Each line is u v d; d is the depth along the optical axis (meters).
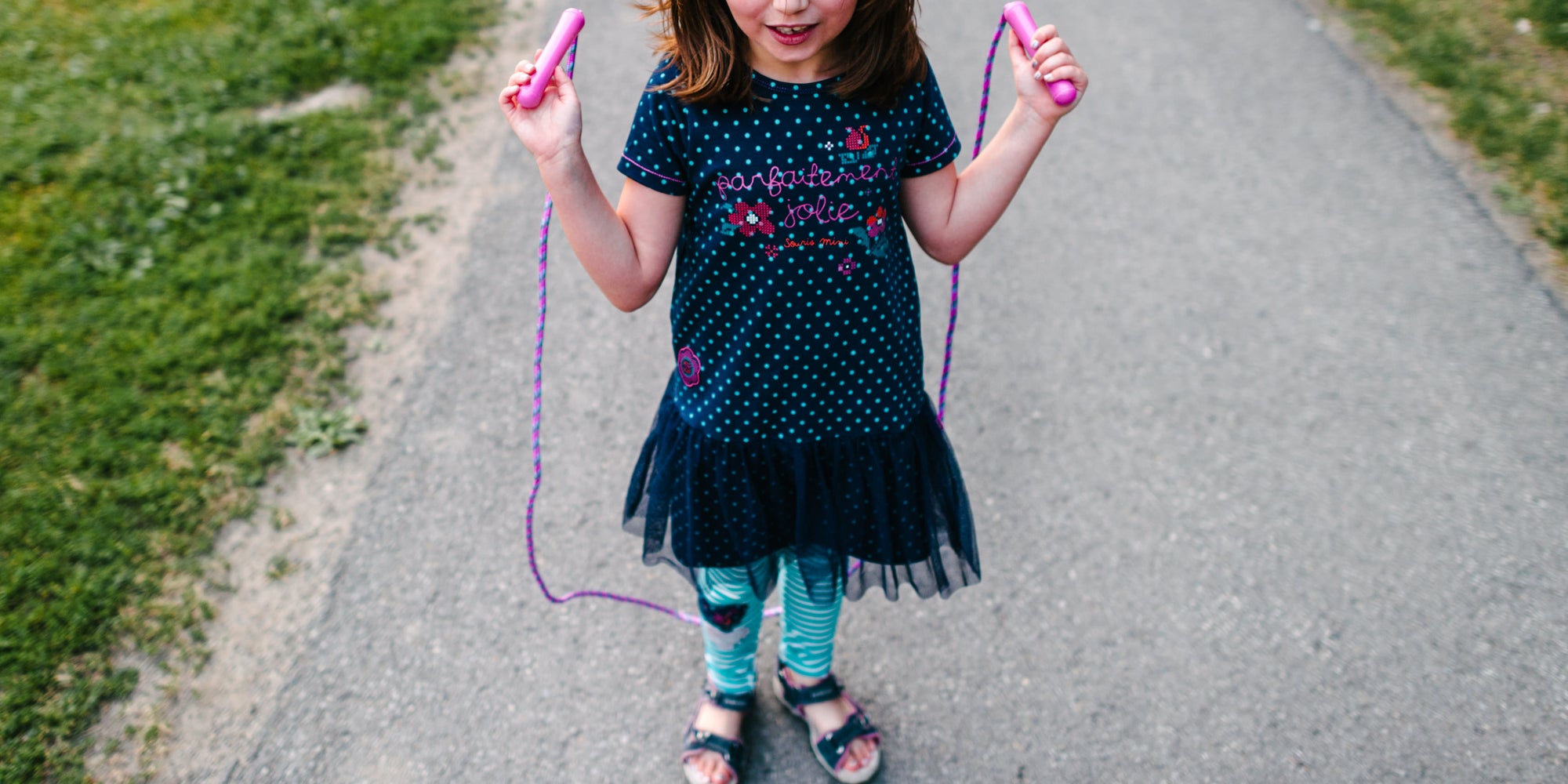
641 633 2.38
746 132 1.42
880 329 1.57
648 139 1.46
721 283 1.53
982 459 2.76
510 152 3.96
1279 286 3.34
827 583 1.90
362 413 2.88
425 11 4.77
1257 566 2.49
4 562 2.47
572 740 2.19
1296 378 3.00
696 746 2.11
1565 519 2.58
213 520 2.58
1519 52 4.55
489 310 3.25
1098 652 2.32
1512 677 2.25
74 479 2.68
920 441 1.74
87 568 2.46
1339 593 2.43
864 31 1.38
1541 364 3.03
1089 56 4.63
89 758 2.13
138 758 2.13
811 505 1.76
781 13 1.29
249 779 2.11
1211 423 2.86
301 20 4.70
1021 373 3.03
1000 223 3.64
